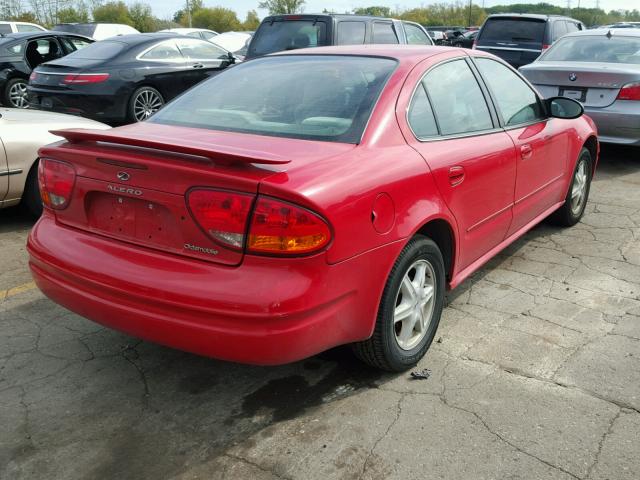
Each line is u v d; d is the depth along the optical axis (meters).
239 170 2.36
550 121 4.55
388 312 2.82
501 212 3.79
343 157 2.65
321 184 2.40
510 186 3.84
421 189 2.90
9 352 3.28
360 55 3.44
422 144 3.07
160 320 2.45
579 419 2.70
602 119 6.95
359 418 2.73
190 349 2.46
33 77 9.21
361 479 2.37
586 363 3.15
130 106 9.08
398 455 2.49
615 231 5.23
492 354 3.25
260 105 3.16
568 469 2.41
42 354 3.27
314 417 2.75
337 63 3.38
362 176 2.58
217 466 2.46
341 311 2.53
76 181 2.76
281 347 2.36
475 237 3.53
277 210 2.29
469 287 4.11
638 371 3.07
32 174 5.20
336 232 2.40
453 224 3.21
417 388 2.95
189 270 2.44
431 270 3.13
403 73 3.18
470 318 3.66
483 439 2.58
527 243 4.95
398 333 3.04
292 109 3.06
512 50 11.70
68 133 2.65
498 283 4.17
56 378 3.06
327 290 2.42
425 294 3.12
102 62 8.91
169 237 2.52
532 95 4.43
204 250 2.43
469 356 3.23
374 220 2.60
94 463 2.48
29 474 2.41
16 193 5.14
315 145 2.77
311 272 2.36
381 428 2.66
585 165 5.29
